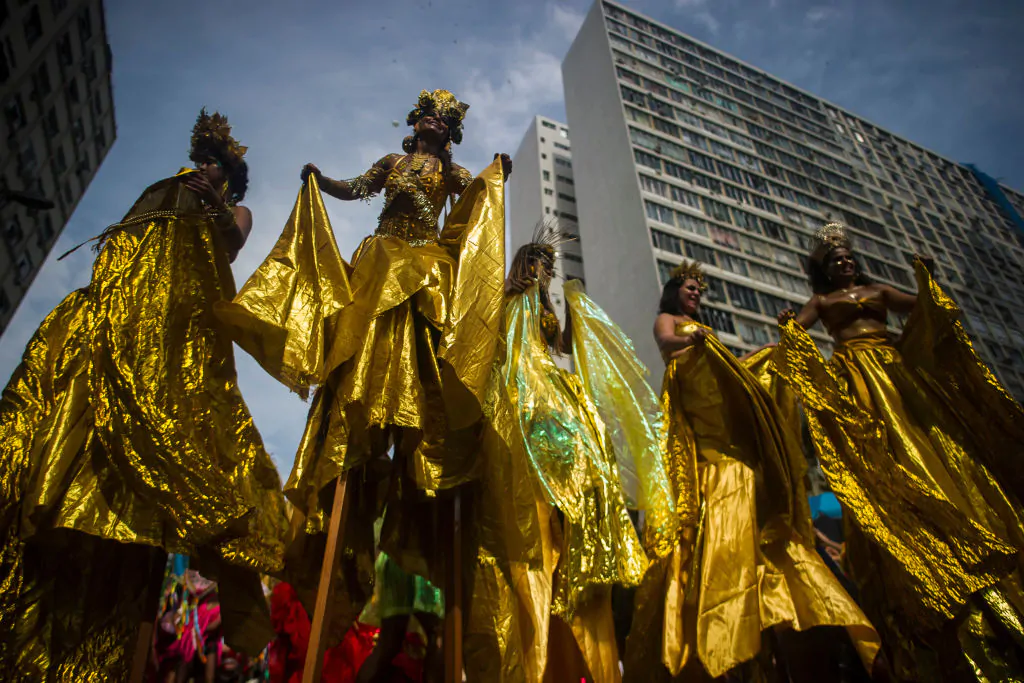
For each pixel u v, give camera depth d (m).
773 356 5.37
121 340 3.30
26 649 2.84
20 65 21.75
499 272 3.37
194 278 3.75
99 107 27.77
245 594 3.44
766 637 4.63
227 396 3.66
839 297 5.74
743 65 54.12
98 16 24.52
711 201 41.22
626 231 38.88
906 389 4.95
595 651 3.70
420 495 3.84
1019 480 4.43
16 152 23.58
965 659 3.84
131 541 2.89
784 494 4.82
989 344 45.25
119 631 3.09
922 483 4.34
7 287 25.59
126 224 3.64
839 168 51.50
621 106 43.34
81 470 3.00
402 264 3.42
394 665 4.19
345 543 3.58
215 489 3.11
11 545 2.89
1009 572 3.82
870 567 4.77
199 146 4.48
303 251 3.53
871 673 4.27
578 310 5.91
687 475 5.18
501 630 3.20
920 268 4.96
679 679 4.41
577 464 4.16
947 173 58.69
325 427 3.23
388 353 3.19
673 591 4.64
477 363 3.11
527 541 3.42
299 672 5.40
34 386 3.24
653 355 33.72
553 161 57.59
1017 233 57.38
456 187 4.53
